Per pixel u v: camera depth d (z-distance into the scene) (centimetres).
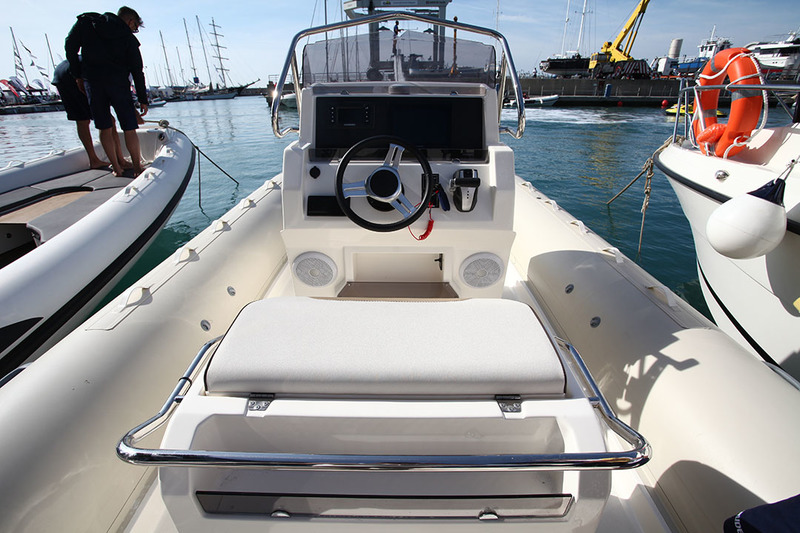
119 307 175
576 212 577
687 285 392
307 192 185
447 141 196
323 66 227
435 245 189
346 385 99
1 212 380
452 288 200
